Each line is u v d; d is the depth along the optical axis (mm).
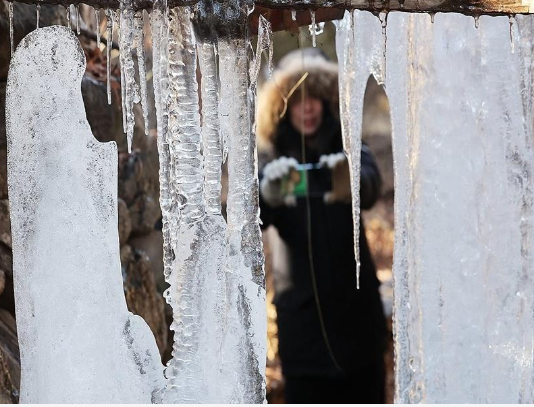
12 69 1562
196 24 1530
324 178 3055
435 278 2148
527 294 2102
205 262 1568
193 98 1557
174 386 1575
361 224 3162
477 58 2137
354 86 2148
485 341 2117
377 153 7824
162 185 1591
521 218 2113
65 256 1581
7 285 2084
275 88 3064
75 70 1582
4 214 2088
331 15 2088
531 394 2068
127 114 1566
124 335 1599
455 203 2154
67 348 1578
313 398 3166
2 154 2094
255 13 1903
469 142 2152
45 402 1571
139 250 2760
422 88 2158
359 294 3131
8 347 1902
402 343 2137
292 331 3141
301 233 3070
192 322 1569
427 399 2125
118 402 1584
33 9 2225
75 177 1584
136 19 1534
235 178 1572
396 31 2139
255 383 1591
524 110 2004
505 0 1649
